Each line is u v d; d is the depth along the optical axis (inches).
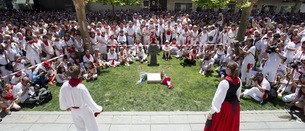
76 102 118.3
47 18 682.2
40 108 202.8
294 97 202.7
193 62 335.0
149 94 230.5
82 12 303.7
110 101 214.5
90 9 990.4
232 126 125.3
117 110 196.2
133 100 216.7
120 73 297.1
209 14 764.6
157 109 198.1
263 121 176.7
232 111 121.0
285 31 399.5
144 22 419.8
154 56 327.9
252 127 168.1
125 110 196.2
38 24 494.6
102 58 341.7
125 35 411.8
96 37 350.6
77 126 132.1
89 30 355.6
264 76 236.7
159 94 230.4
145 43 417.4
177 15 737.6
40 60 304.3
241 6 286.7
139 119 179.0
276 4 1037.8
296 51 276.2
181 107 201.6
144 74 272.7
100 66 312.3
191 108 199.8
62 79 264.2
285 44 314.8
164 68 318.3
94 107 122.4
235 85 116.2
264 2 1033.5
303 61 226.5
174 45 369.7
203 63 296.2
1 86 225.1
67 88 115.6
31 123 174.7
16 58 280.2
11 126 170.9
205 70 291.1
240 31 328.8
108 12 812.6
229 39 364.2
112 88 246.8
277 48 222.2
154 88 245.9
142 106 203.9
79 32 320.8
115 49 363.9
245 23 321.7
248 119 179.5
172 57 374.3
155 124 171.8
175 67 323.0
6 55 263.7
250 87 245.1
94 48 345.1
